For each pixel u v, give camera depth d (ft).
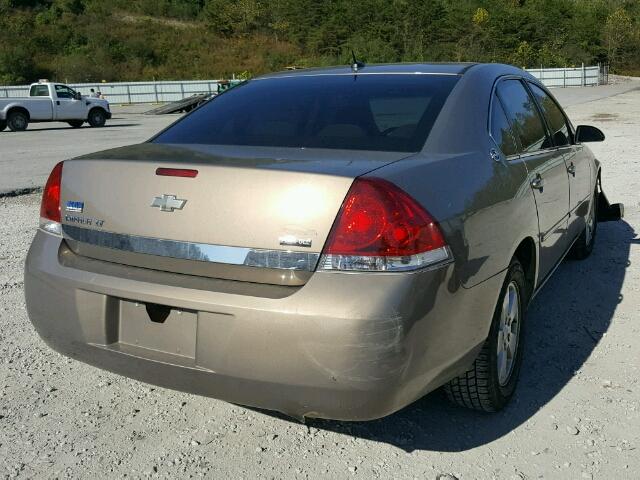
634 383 10.70
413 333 7.34
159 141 10.34
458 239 7.97
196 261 7.86
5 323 13.53
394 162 8.14
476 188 8.71
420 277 7.38
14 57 170.19
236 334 7.45
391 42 213.66
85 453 8.90
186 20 231.50
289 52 209.36
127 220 8.33
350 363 7.13
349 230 7.26
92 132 68.33
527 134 11.59
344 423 9.63
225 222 7.68
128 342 8.37
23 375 11.19
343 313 7.09
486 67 11.30
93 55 185.78
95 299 8.39
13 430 9.46
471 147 9.34
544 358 11.66
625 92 122.83
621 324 13.15
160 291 7.85
